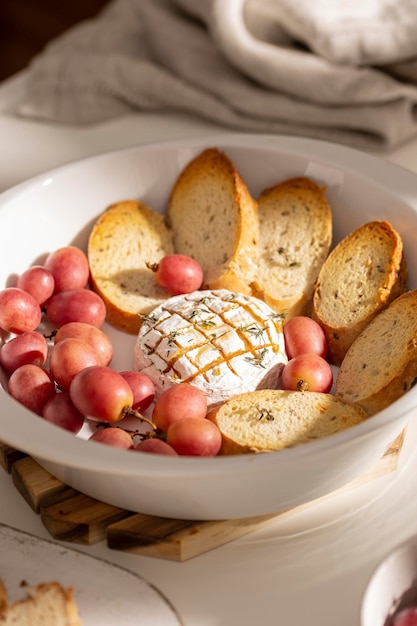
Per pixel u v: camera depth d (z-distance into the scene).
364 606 0.67
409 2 1.13
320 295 0.92
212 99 1.15
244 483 0.72
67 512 0.78
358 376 0.85
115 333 0.94
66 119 1.17
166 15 1.20
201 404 0.81
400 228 0.92
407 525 0.78
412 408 0.73
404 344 0.82
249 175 1.00
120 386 0.80
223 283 0.94
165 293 0.95
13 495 0.81
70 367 0.83
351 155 0.97
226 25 1.12
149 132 1.16
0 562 0.75
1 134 1.16
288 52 1.12
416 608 0.69
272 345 0.87
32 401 0.83
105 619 0.72
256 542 0.77
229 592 0.74
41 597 0.73
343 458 0.73
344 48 1.10
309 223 0.97
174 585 0.75
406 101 1.10
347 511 0.79
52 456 0.72
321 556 0.76
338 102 1.11
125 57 1.18
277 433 0.80
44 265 0.96
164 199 1.02
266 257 0.97
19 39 2.23
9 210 0.93
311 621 0.72
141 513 0.78
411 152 1.11
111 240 0.98
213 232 0.98
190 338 0.87
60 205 0.97
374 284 0.90
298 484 0.74
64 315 0.91
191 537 0.76
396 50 1.10
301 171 0.98
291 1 1.12
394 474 0.81
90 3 2.18
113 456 0.71
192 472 0.70
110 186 0.99
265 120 1.13
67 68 1.20
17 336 0.89
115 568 0.74
